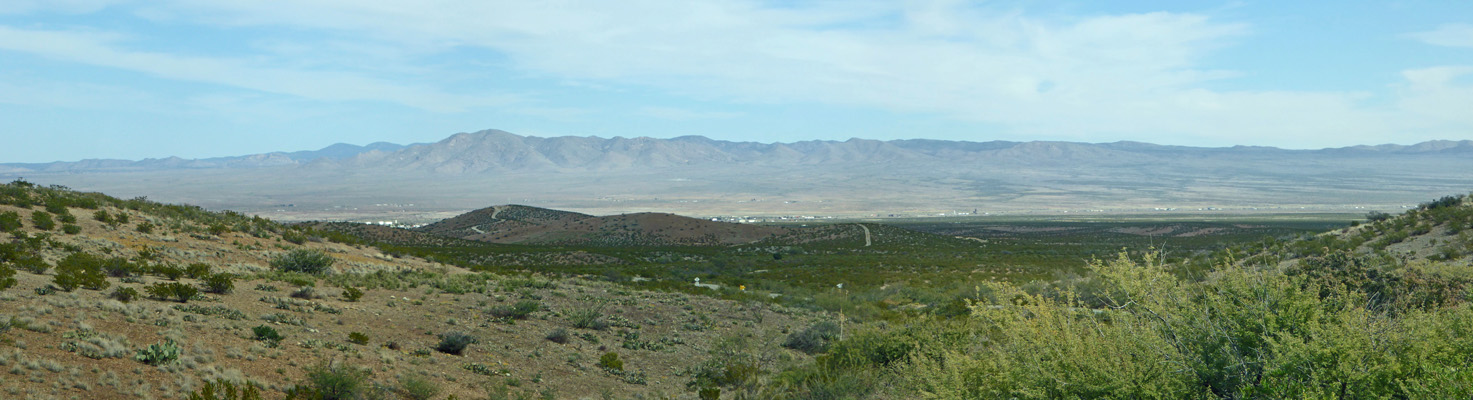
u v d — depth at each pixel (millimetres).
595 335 27703
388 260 53125
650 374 23109
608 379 21734
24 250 29922
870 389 17375
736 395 19547
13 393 11711
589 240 142500
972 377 10133
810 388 18453
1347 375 7633
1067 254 97875
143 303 21156
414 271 46281
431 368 19359
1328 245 34656
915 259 89062
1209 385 8570
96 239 37688
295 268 39438
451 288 35906
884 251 110312
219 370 15352
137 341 16406
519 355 22953
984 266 77250
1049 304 10109
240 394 13906
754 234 144125
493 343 24094
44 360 13602
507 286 39375
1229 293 9242
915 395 14570
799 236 136250
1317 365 7824
